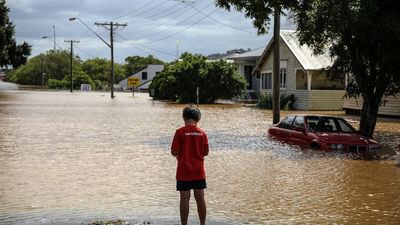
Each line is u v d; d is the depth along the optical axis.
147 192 10.39
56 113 36.06
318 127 18.39
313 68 43.00
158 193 10.30
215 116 34.97
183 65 56.34
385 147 18.19
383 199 9.91
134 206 9.16
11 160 14.53
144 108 43.81
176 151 7.52
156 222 8.05
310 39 19.14
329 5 17.30
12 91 93.75
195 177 7.51
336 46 19.41
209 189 10.73
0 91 91.88
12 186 10.88
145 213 8.65
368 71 20.80
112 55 68.62
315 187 11.02
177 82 56.22
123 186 10.98
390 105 33.47
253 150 17.14
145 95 79.88
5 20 62.91
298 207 9.21
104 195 10.09
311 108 43.59
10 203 9.35
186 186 7.50
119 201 9.56
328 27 17.27
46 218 8.29
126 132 23.03
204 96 55.50
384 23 17.53
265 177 12.16
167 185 11.13
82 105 47.62
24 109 40.41
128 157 15.29
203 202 7.60
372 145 16.97
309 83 43.44
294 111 41.78
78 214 8.56
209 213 8.71
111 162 14.31
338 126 18.53
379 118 33.28
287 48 46.47
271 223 8.12
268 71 50.22
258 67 51.88
